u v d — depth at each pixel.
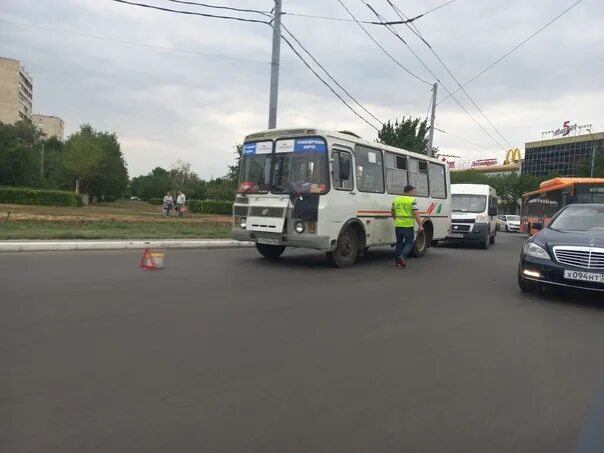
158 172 120.00
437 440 3.31
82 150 65.75
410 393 4.07
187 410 3.59
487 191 20.50
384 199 12.54
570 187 22.52
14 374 4.11
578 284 7.71
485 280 10.16
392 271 10.98
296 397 3.90
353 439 3.28
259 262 11.43
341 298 7.66
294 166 10.80
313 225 10.40
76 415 3.45
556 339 5.81
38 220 20.44
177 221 25.08
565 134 93.44
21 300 6.61
